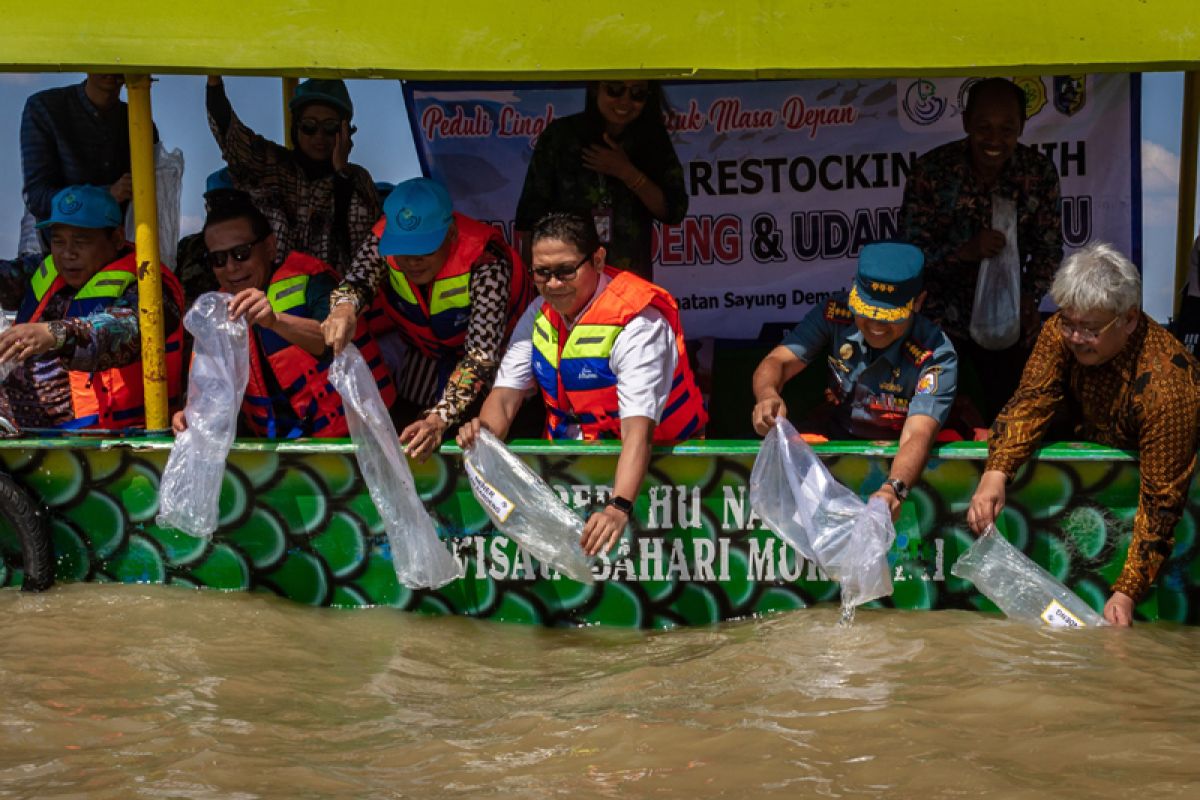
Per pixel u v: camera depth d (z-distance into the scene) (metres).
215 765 3.41
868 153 6.30
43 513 4.95
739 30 4.48
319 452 4.80
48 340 4.78
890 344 4.72
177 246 6.73
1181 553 4.57
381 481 4.75
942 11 4.46
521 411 5.74
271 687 4.08
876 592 4.44
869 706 3.71
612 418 4.71
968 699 3.73
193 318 4.77
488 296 4.89
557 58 4.51
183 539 4.95
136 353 5.07
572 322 4.64
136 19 4.59
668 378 4.62
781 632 4.45
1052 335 4.54
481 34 4.53
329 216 6.11
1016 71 4.44
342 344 4.74
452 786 3.27
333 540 4.88
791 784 3.20
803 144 6.32
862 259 4.59
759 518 4.68
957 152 5.86
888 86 6.24
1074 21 4.43
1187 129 6.33
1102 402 4.51
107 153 6.57
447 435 5.40
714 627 4.70
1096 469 4.54
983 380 5.99
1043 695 3.73
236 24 4.58
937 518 4.65
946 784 3.15
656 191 6.18
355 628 4.70
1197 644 4.30
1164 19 4.41
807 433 5.05
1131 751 3.31
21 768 3.42
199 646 4.42
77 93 6.50
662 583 4.75
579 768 3.35
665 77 4.52
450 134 6.43
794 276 6.41
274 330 4.81
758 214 6.38
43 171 6.48
